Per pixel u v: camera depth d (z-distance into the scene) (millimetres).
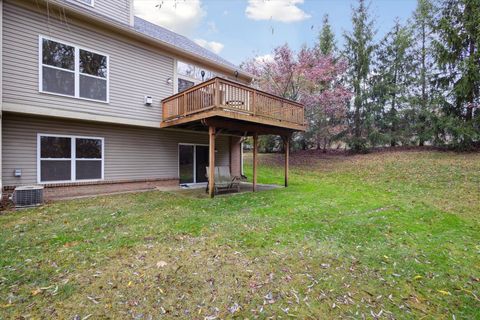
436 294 2689
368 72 17047
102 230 4246
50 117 6961
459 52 12469
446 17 12719
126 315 2186
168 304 2357
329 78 17297
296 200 7023
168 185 9992
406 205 6594
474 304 2525
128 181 8773
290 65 15891
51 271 2850
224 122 7586
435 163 11531
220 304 2387
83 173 7734
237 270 3027
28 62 6332
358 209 6133
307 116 17750
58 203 6309
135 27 8883
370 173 11977
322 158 17297
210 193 7340
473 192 7691
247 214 5477
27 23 6320
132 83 8391
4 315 2123
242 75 12211
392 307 2439
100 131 8102
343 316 2277
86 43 7324
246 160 19297
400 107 16250
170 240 3875
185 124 8320
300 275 2971
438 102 13430
